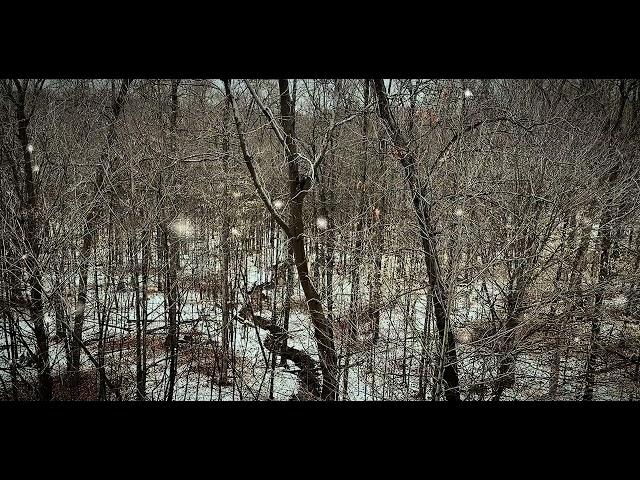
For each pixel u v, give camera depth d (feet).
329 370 20.95
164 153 24.61
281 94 19.80
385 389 21.30
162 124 26.07
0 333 24.54
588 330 25.55
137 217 24.09
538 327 22.21
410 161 18.90
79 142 25.04
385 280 21.88
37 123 23.29
